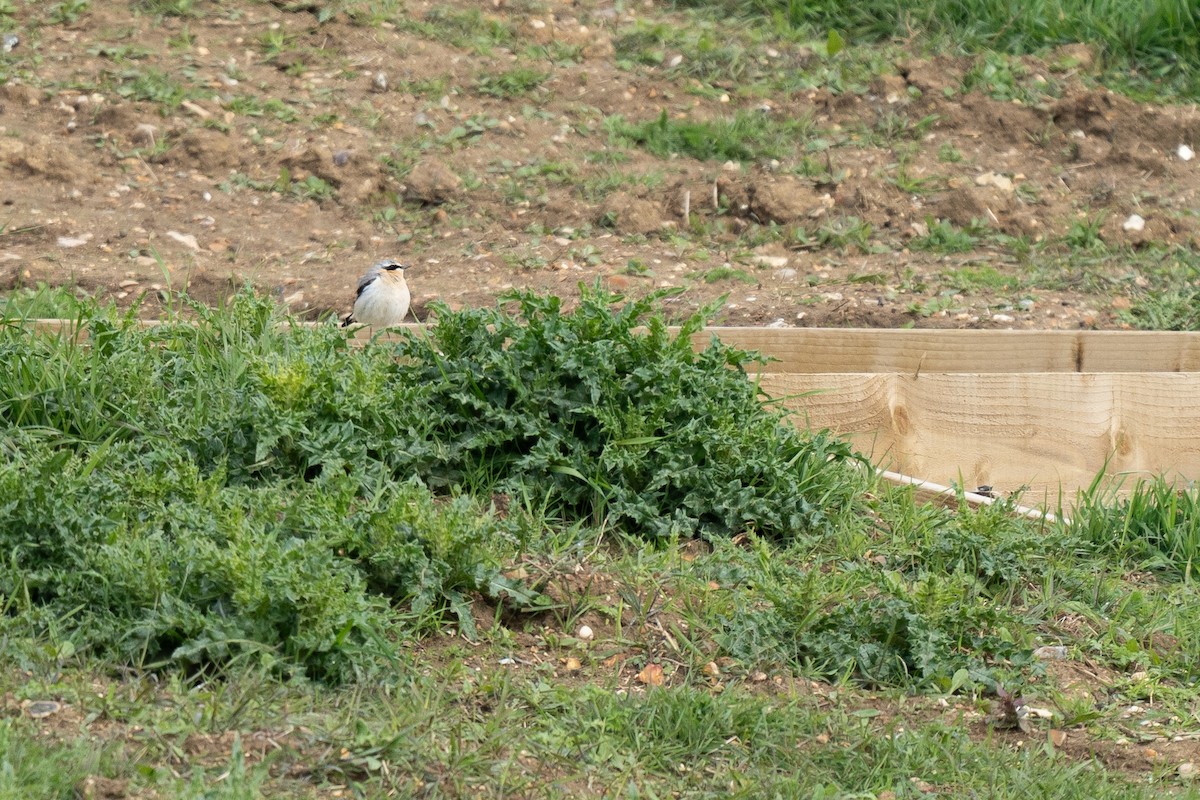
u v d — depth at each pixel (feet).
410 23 68.13
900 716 26.58
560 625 28.30
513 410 33.12
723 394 34.30
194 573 25.20
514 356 33.53
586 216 56.65
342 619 24.49
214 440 30.60
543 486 32.19
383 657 25.25
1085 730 26.96
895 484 36.68
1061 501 39.70
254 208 55.77
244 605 24.38
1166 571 34.35
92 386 32.17
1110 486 40.55
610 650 27.68
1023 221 57.16
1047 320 48.73
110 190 55.57
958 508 34.63
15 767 19.71
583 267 52.47
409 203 57.26
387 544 27.48
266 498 28.25
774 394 39.50
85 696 22.40
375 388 32.24
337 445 30.81
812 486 33.65
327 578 24.68
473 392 33.04
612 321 34.32
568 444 32.73
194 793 19.97
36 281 47.73
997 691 27.76
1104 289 52.03
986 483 40.55
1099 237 56.49
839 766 24.53
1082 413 40.91
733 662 27.73
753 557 30.96
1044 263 54.54
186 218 54.34
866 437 39.91
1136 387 41.11
